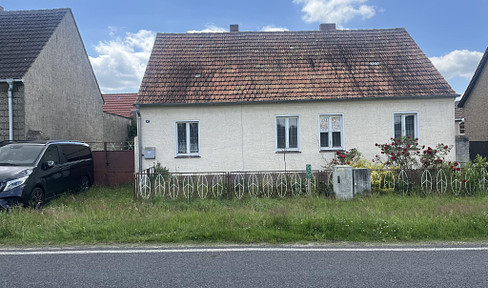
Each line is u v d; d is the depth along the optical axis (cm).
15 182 800
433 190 962
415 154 1103
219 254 514
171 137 1240
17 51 1295
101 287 395
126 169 1299
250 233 604
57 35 1448
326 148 1248
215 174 1097
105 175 1298
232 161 1247
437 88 1230
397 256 499
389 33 1524
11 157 905
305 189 981
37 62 1277
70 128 1568
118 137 2217
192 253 520
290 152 1244
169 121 1240
